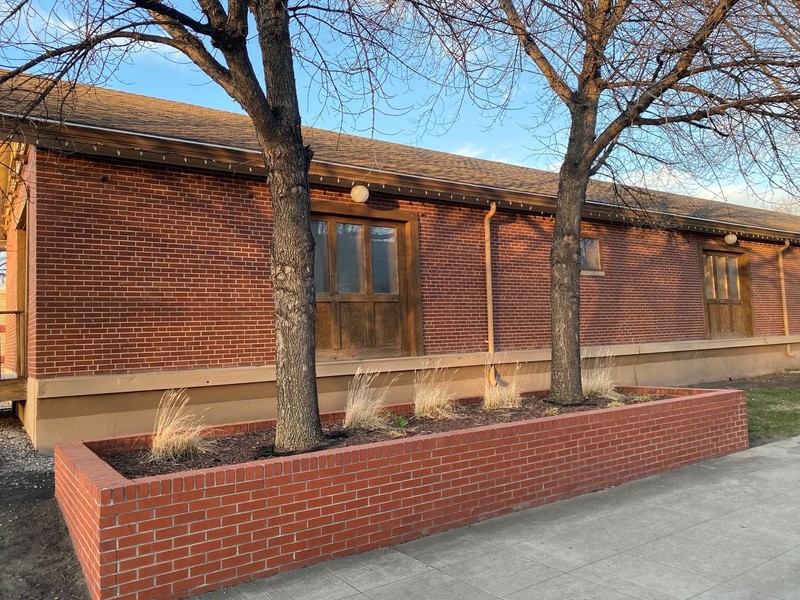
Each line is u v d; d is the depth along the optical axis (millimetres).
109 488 3648
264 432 6637
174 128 9086
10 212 11750
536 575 4125
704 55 6926
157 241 8430
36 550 4746
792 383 15461
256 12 5613
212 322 8789
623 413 6605
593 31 6949
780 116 7105
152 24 5324
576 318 8148
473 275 11766
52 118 7109
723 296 17156
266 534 4188
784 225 19812
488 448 5430
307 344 5492
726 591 3838
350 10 6230
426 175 10984
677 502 5785
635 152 8430
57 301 7645
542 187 13602
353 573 4207
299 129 5648
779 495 5973
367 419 6559
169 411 7445
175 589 3814
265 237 9367
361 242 10766
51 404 7547
